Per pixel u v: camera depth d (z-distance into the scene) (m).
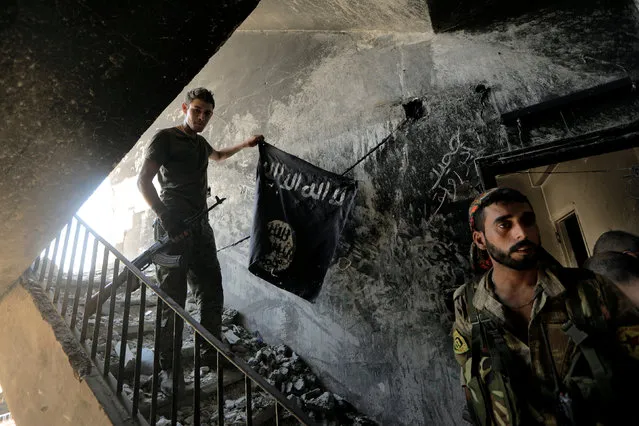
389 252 3.13
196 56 1.22
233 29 1.18
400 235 3.10
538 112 2.68
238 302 3.95
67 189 1.54
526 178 4.27
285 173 3.08
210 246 2.97
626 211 3.00
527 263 1.14
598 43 2.69
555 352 1.07
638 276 1.31
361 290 3.20
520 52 2.92
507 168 2.77
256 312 3.80
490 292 1.24
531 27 2.94
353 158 3.42
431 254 2.96
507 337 1.17
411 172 3.14
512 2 3.02
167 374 2.61
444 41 3.24
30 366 2.49
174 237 2.65
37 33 1.03
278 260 2.88
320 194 2.93
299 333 3.48
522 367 1.11
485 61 3.03
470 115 2.98
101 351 2.64
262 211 3.03
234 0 1.09
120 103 1.27
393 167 3.22
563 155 2.58
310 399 3.02
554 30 2.85
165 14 1.08
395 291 3.06
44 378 2.33
